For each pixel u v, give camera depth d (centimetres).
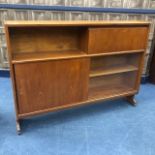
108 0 240
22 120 187
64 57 163
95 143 162
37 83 163
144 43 196
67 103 184
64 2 239
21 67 151
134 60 217
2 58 272
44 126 181
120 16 250
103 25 167
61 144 160
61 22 158
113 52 182
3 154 148
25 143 160
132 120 194
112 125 185
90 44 168
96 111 209
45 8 241
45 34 173
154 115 203
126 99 232
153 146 161
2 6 239
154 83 277
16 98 161
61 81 172
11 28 158
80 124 186
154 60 267
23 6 240
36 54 168
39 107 173
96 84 227
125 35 180
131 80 226
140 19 252
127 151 154
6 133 170
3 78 282
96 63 212
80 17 248
